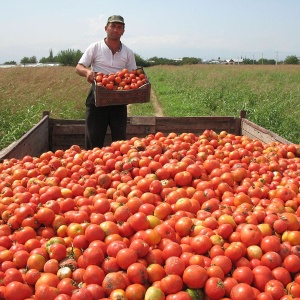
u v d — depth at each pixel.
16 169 2.48
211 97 13.20
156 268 1.49
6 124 8.00
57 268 1.55
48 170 2.51
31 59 53.19
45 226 1.85
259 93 13.98
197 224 1.81
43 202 2.05
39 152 3.95
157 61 57.44
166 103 13.44
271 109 9.38
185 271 1.45
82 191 2.22
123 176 2.39
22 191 2.19
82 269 1.52
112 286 1.41
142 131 4.56
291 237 1.69
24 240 1.74
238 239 1.68
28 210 1.84
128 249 1.51
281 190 2.16
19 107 10.36
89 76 3.61
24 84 16.56
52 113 10.13
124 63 3.91
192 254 1.57
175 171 2.32
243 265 1.55
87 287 1.42
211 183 2.28
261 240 1.65
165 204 1.93
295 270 1.54
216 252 1.58
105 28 3.83
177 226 1.75
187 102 13.41
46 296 1.37
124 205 1.94
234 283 1.45
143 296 1.40
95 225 1.67
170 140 3.01
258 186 2.30
